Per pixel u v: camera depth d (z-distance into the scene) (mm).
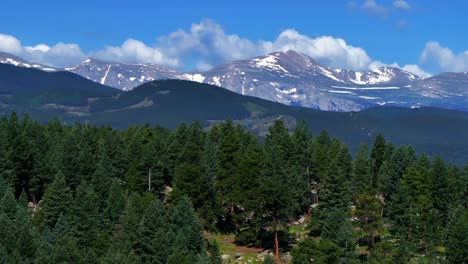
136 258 90562
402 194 120812
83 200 106000
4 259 82375
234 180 121500
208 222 118562
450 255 103812
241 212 126812
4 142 127812
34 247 88938
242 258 110688
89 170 129750
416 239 116688
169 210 105938
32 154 130750
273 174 120125
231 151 131875
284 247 117312
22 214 97000
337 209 110625
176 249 92188
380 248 108875
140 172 127000
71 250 86250
